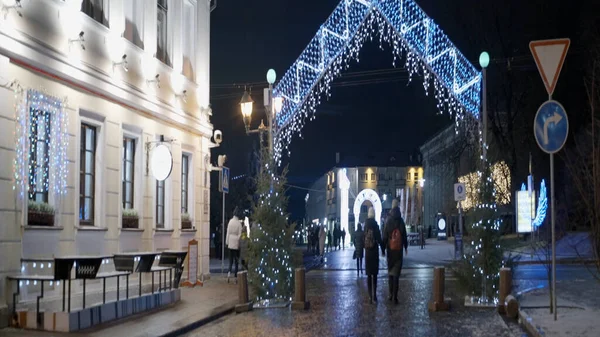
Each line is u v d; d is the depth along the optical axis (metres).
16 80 12.41
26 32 12.67
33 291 12.88
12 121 12.24
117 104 16.58
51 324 11.65
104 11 16.14
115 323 12.70
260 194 16.97
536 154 44.84
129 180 17.75
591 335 10.19
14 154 12.27
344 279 24.80
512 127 41.56
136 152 17.88
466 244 16.17
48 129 13.71
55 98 13.70
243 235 22.34
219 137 24.44
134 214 17.56
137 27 18.11
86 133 15.40
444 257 39.25
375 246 16.56
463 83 24.03
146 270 14.66
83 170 15.27
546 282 20.20
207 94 23.47
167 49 20.55
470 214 16.05
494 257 15.68
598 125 10.18
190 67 22.22
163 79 19.73
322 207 132.88
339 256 45.91
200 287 19.84
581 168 12.10
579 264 28.12
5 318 11.77
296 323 13.41
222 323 13.63
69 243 14.20
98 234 15.49
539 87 41.28
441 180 85.94
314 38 25.80
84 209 15.27
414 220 74.75
